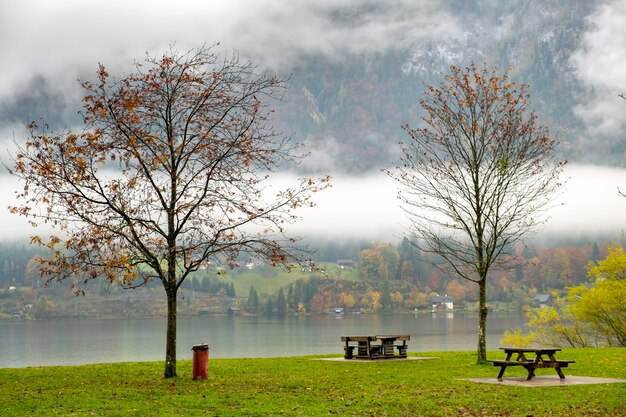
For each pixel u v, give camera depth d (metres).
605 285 60.66
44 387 24.47
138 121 26.66
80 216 24.92
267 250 26.77
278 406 20.11
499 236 35.56
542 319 65.81
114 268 24.70
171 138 26.83
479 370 30.62
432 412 19.38
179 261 26.89
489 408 19.95
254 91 28.77
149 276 26.31
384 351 37.91
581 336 64.25
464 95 35.47
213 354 103.12
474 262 37.66
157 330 188.12
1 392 22.98
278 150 28.44
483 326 33.78
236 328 196.25
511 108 35.12
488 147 35.28
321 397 22.00
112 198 26.00
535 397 21.89
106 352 112.38
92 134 26.45
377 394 22.67
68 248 25.20
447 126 35.50
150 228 25.97
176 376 27.23
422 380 26.78
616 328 59.69
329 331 177.88
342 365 33.75
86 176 25.52
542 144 35.47
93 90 27.20
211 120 28.25
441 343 124.81
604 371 30.00
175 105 27.78
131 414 18.58
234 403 20.64
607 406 20.20
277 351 109.00
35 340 150.88
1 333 179.62
